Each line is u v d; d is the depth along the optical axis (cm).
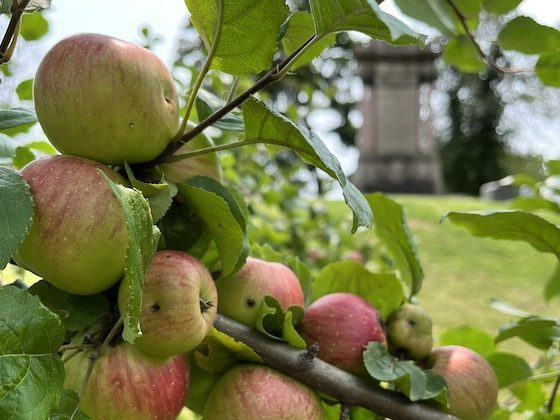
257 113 23
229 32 23
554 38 40
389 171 388
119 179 23
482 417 29
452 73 702
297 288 30
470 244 238
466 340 39
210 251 28
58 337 19
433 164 390
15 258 23
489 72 679
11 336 18
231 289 28
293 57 23
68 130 23
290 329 27
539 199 44
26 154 35
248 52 23
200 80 24
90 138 23
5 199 21
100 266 22
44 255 22
